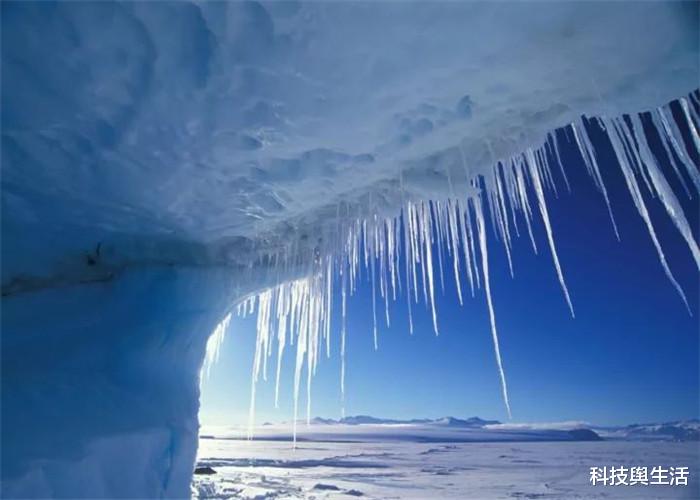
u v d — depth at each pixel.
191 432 4.61
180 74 2.56
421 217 4.30
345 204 4.27
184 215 4.27
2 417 3.28
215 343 6.44
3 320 4.19
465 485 20.83
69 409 3.58
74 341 4.20
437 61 2.56
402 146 3.39
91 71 2.51
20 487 2.90
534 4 2.20
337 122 3.05
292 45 2.41
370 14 2.25
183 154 3.32
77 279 4.72
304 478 21.14
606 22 2.29
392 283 4.46
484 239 3.78
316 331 5.41
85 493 3.25
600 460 36.31
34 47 2.35
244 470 24.11
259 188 3.88
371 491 17.73
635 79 2.61
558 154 3.28
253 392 6.05
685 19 2.24
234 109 2.86
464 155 3.46
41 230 4.20
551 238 3.32
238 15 2.24
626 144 2.84
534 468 29.56
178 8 2.19
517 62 2.58
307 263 5.38
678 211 2.55
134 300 4.61
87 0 2.13
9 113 2.79
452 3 2.19
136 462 3.72
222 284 5.19
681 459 37.28
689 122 2.61
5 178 3.46
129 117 2.88
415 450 47.56
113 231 4.41
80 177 3.50
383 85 2.74
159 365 4.55
